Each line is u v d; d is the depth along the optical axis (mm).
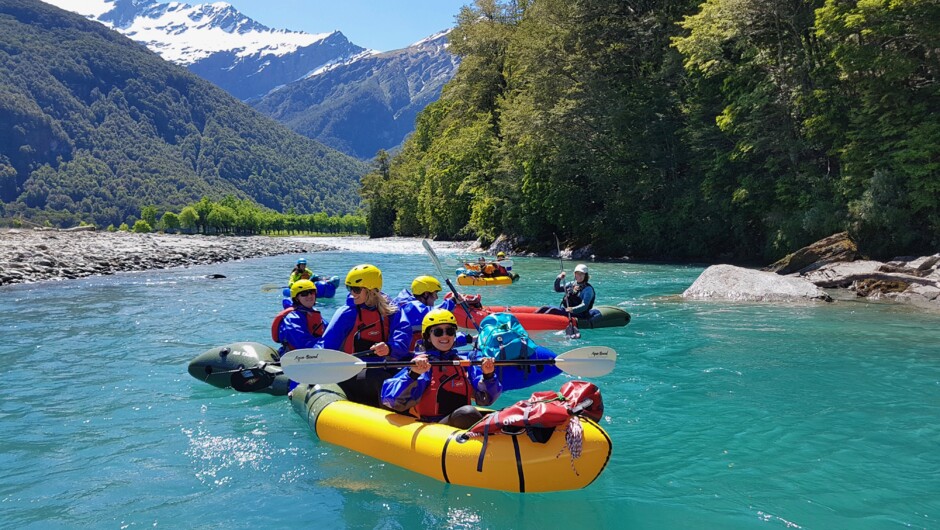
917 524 3842
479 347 6789
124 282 18219
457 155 45688
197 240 41000
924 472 4605
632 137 29219
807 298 13523
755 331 10062
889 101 19375
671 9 29141
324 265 26094
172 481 4633
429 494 4320
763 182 23344
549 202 32000
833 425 5625
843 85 21203
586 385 4695
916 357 8180
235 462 4973
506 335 6559
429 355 5137
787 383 7000
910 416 5852
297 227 144375
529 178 33656
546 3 30734
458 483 4406
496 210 38375
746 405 6227
